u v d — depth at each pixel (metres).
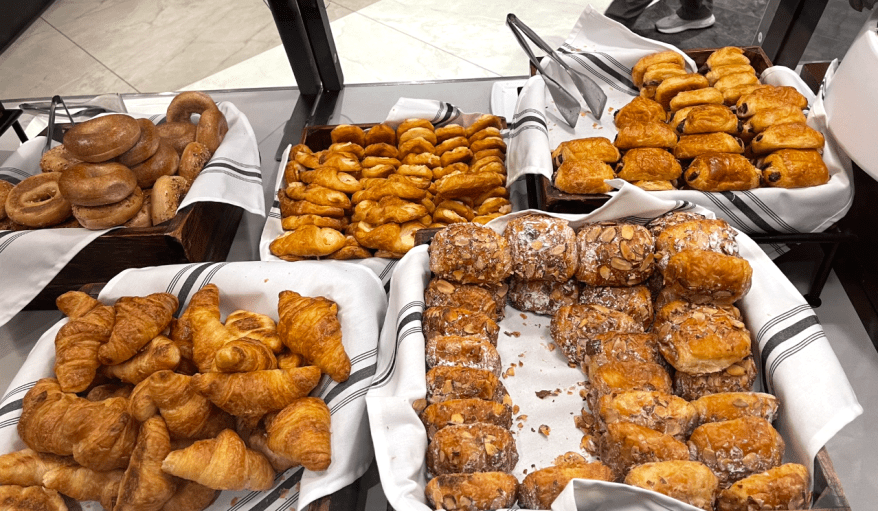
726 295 0.69
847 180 0.86
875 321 0.86
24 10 1.35
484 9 1.45
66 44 1.39
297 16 1.18
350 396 0.71
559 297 0.77
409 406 0.64
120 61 1.38
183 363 0.77
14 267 0.92
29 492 0.67
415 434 0.64
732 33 1.26
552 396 0.72
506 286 0.79
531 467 0.66
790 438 0.63
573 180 0.88
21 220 0.94
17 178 1.11
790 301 0.70
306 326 0.73
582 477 0.59
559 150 0.96
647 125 0.94
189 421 0.68
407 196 0.99
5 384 0.92
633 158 0.90
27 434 0.69
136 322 0.73
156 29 1.41
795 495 0.56
